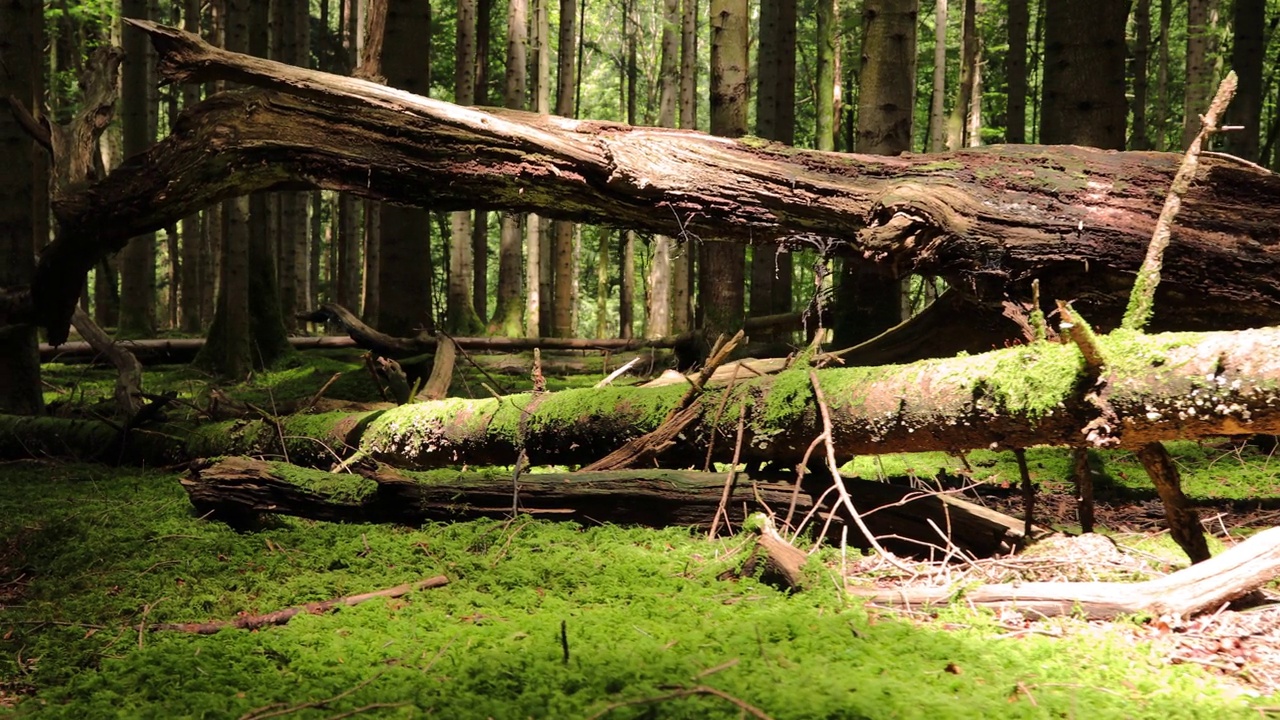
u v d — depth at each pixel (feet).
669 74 75.10
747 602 14.65
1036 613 13.96
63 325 26.78
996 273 20.52
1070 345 14.93
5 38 28.55
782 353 35.96
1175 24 86.79
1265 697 11.15
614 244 113.50
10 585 17.02
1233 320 20.68
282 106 22.52
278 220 71.20
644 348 45.65
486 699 11.08
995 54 94.12
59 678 12.45
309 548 17.97
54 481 24.68
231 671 12.23
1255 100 43.86
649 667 11.82
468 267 64.39
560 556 16.89
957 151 22.17
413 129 22.44
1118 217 20.29
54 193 23.24
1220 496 20.85
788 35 54.34
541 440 21.11
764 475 18.90
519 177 22.65
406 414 23.02
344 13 87.61
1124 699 11.05
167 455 26.58
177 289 93.35
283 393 37.60
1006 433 15.84
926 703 10.63
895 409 16.72
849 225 22.03
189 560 17.28
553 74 127.85
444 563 16.75
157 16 66.74
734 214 22.38
